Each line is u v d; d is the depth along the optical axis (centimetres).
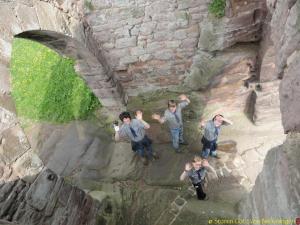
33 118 743
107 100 644
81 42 461
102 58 543
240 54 512
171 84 601
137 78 600
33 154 311
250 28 473
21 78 812
